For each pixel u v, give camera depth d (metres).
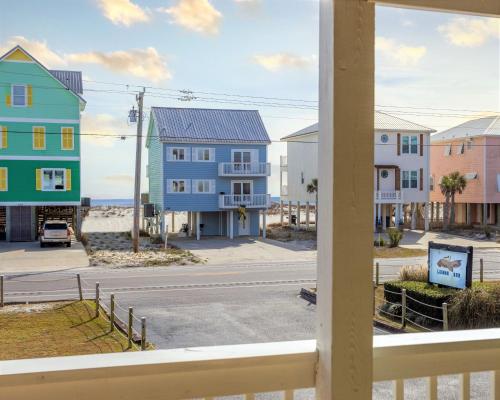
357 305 1.59
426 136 29.86
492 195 30.27
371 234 1.61
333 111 1.58
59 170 24.16
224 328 9.52
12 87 23.42
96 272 16.31
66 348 7.64
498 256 20.11
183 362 1.49
